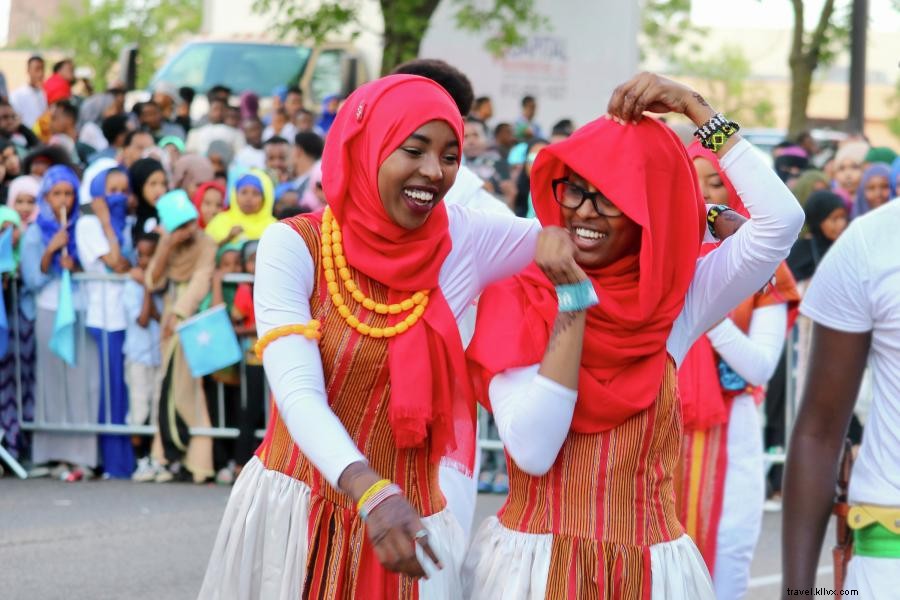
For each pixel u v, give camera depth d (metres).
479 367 3.69
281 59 16.98
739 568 5.30
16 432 9.22
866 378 8.40
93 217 9.15
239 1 17.89
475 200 5.30
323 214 3.71
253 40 17.30
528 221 3.91
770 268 3.60
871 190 9.77
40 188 9.21
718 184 5.00
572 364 3.39
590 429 3.50
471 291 3.81
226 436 9.09
